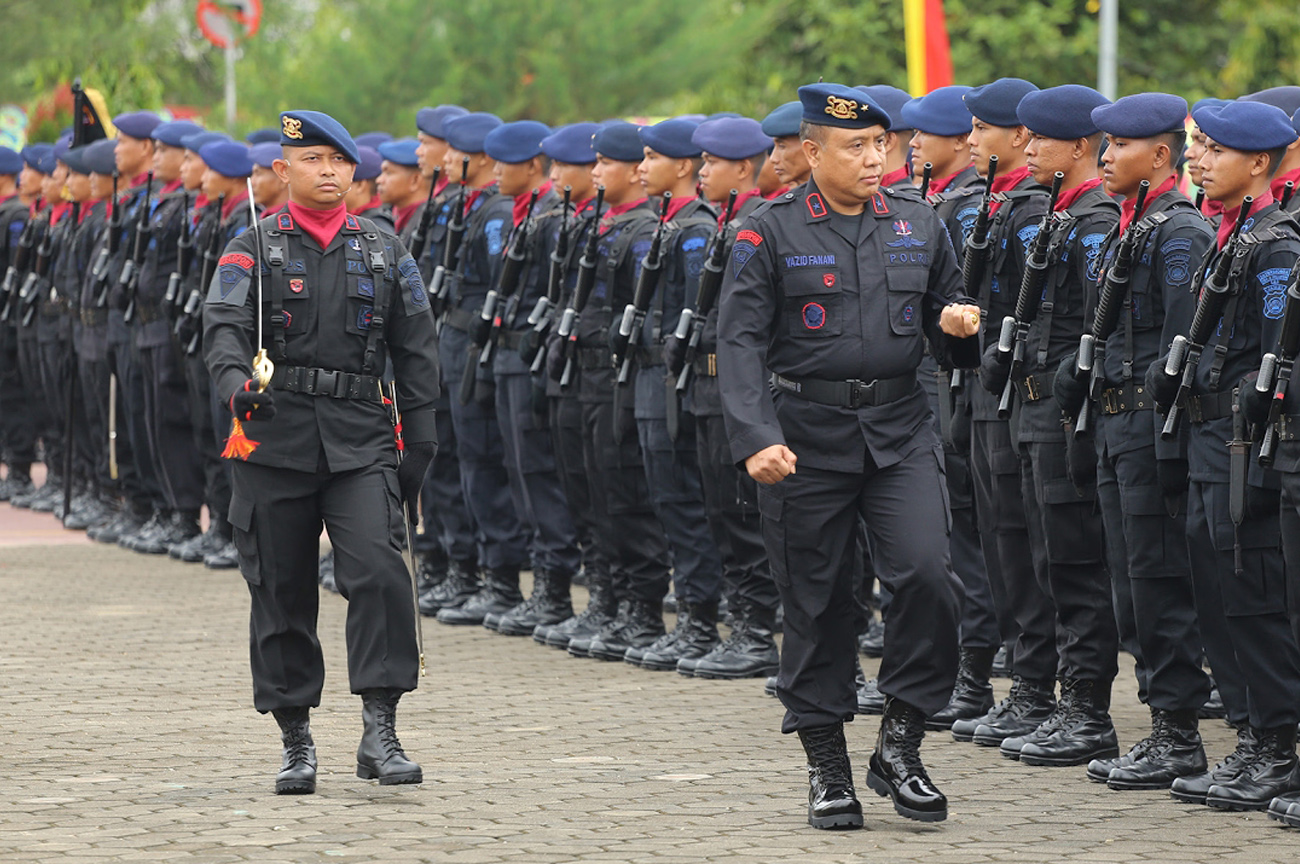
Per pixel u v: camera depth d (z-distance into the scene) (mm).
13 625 23609
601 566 22344
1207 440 14234
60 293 31812
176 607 25109
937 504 13484
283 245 14570
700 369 19969
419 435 14969
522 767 15719
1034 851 12883
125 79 60531
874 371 13484
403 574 14625
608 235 21344
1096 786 15188
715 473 20109
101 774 15391
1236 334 14086
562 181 22453
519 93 57281
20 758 16047
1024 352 15953
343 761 15945
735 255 13578
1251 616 14234
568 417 22016
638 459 21250
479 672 20734
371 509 14570
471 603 24328
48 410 35406
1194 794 14539
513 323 22812
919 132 18844
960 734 17359
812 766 13672
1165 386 14234
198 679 20031
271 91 58344
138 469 30859
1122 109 15289
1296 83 55500
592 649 21688
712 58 58781
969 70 63688
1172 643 14992
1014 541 16828
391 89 56500
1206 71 67125
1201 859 12688
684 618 21203
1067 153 16219
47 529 33750
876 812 14141
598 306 21438
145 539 30484
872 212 13688
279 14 75750
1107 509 15328
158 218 28594
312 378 14508
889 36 66562
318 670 14867
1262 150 14289
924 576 13242
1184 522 14836
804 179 19078
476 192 23828
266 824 13570
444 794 14633
